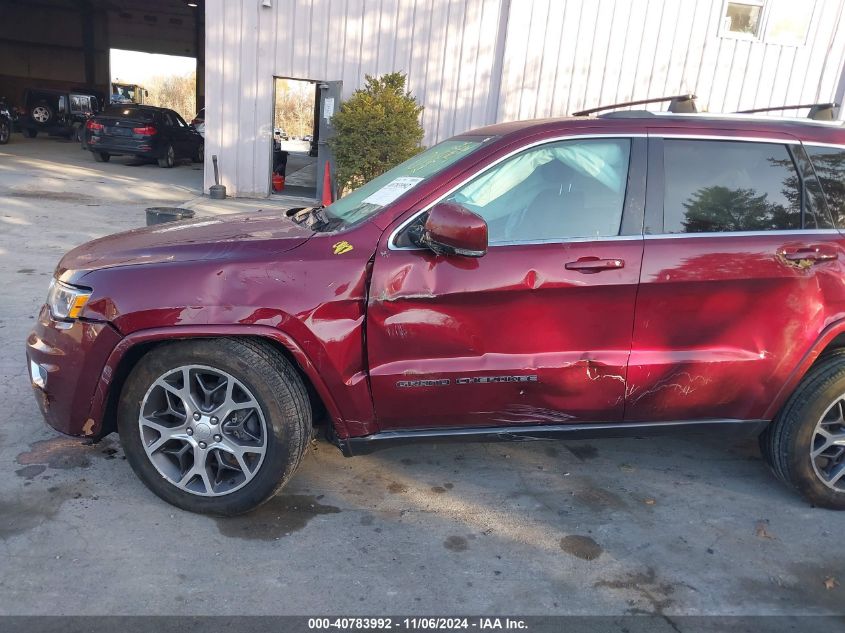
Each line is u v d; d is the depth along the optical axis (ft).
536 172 9.97
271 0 38.68
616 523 10.36
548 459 12.33
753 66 38.96
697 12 38.11
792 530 10.37
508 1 38.58
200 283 9.11
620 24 38.40
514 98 39.75
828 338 10.20
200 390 9.70
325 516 10.18
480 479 11.50
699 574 9.23
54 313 9.71
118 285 9.23
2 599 8.02
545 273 9.42
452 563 9.22
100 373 9.42
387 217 9.59
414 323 9.44
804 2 37.83
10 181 42.78
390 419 9.89
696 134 10.16
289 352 9.52
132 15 110.42
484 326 9.55
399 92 37.55
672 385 10.07
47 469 10.89
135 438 9.73
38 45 108.47
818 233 10.21
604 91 39.45
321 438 12.51
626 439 13.29
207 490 9.79
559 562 9.36
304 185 49.55
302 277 9.20
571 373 9.79
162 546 9.20
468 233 8.78
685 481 11.75
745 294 9.87
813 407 10.36
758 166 10.29
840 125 10.84
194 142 63.62
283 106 111.04
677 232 9.89
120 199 38.93
